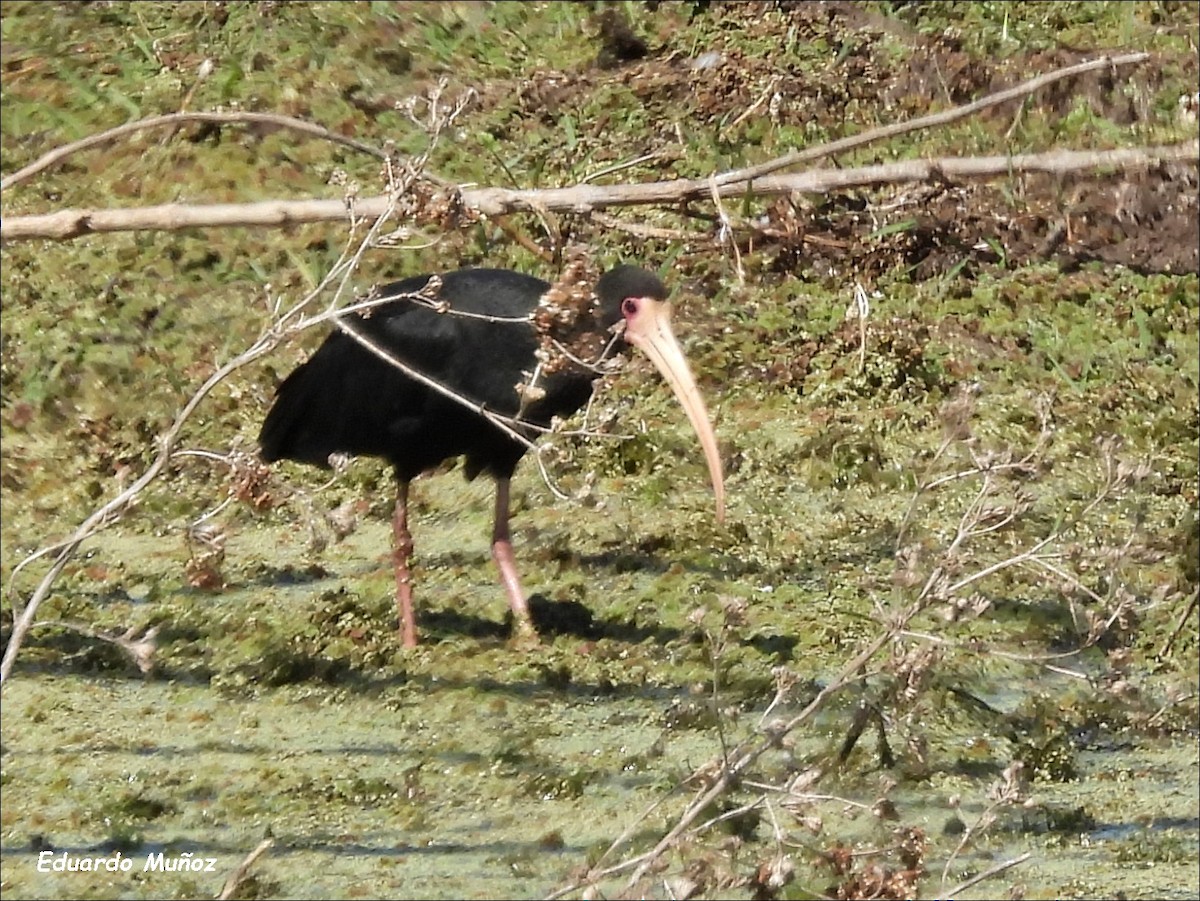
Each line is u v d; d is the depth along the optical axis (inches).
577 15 775.7
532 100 719.7
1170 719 445.4
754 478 566.6
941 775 415.2
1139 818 408.8
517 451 481.1
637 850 378.0
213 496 555.5
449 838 395.2
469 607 502.3
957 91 718.5
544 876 378.0
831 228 625.6
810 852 340.2
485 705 448.1
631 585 512.7
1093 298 645.3
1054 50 742.5
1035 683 458.6
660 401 597.0
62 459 572.7
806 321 629.0
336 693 456.1
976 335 628.4
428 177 435.2
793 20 761.6
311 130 448.1
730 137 689.6
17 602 364.2
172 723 443.2
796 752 418.6
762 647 472.7
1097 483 545.6
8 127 700.0
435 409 471.2
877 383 606.9
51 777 417.7
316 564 525.0
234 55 729.0
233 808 405.7
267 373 595.2
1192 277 650.8
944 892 340.8
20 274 636.7
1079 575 495.5
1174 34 767.1
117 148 687.7
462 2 775.7
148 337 615.2
